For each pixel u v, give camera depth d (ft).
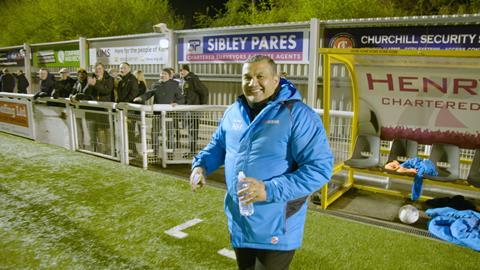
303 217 6.32
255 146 6.03
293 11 46.60
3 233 11.91
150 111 19.25
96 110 21.49
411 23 17.54
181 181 17.30
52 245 11.11
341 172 16.81
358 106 15.89
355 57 14.08
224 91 26.12
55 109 24.25
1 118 29.84
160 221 12.79
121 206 14.16
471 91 13.57
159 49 29.32
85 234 11.82
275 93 6.22
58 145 24.58
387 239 11.46
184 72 22.45
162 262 10.14
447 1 36.83
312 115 6.07
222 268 9.84
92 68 35.94
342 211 13.80
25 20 61.82
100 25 55.06
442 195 15.69
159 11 57.06
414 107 14.80
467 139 14.06
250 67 6.01
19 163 20.33
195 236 11.66
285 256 6.18
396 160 15.35
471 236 11.12
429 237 11.65
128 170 19.10
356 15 35.45
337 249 10.80
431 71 13.92
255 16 51.11
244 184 5.58
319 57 20.79
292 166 6.17
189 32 27.09
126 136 20.13
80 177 17.84
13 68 47.70
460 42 16.52
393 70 14.57
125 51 32.40
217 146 7.09
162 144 19.60
